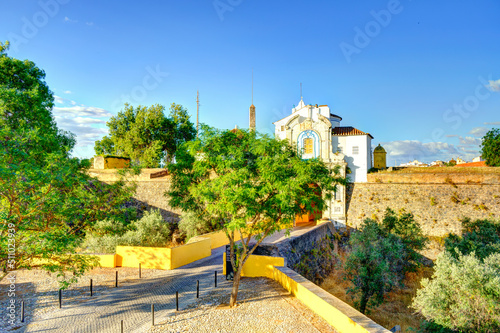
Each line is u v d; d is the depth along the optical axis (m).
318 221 33.59
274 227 13.54
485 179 31.73
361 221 34.53
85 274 18.73
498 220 26.53
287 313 12.66
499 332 12.88
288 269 16.75
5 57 25.42
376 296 18.52
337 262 29.33
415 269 24.73
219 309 13.30
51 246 13.02
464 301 13.49
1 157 12.20
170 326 11.85
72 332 11.38
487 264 14.89
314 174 12.77
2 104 16.89
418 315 18.45
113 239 23.89
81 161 16.75
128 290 15.96
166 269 19.97
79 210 15.45
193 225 28.58
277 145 13.06
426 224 32.53
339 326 10.90
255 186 12.59
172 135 50.06
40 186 13.06
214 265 21.14
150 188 37.91
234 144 13.55
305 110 39.28
